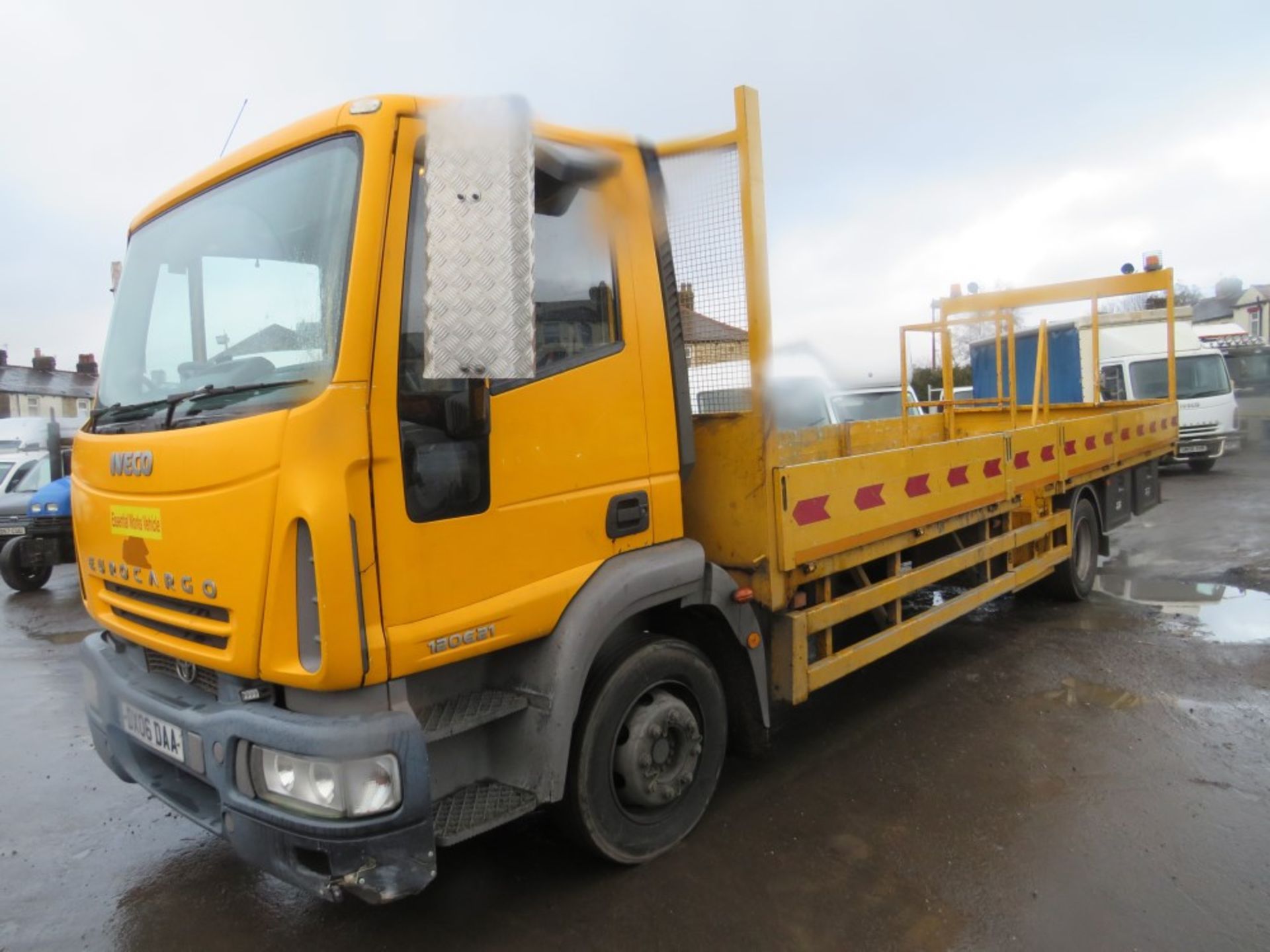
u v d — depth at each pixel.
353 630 2.32
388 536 2.41
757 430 3.51
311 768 2.35
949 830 3.56
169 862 3.52
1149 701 4.86
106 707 3.13
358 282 2.38
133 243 3.39
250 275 2.73
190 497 2.57
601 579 3.01
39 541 10.22
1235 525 10.46
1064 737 4.43
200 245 2.96
